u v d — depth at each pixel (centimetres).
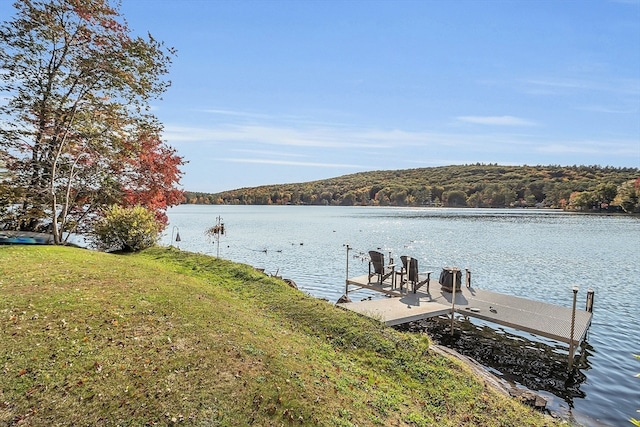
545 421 545
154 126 1573
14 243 1272
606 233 4025
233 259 2361
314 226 4984
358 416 432
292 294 933
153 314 605
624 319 1217
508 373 838
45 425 347
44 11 1282
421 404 517
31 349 455
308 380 481
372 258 1372
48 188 1391
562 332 907
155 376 431
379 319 873
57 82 1380
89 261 952
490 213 8300
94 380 413
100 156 1500
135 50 1395
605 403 707
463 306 1089
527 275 1936
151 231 1459
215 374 449
